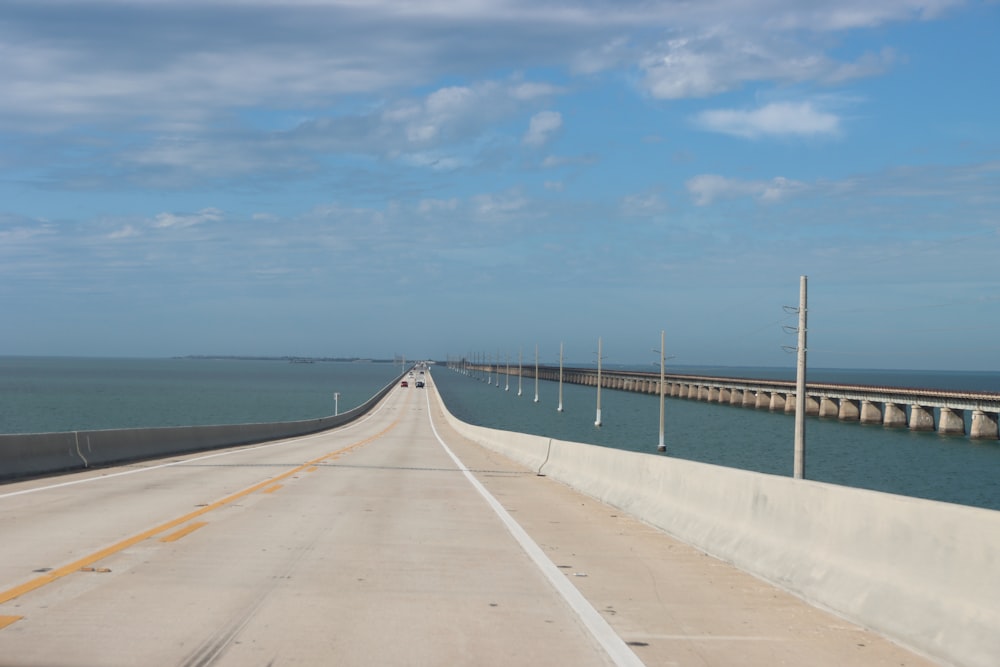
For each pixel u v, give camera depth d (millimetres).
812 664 7016
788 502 10422
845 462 69688
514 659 6961
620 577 10359
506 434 38562
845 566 8914
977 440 92250
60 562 10328
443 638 7492
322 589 9195
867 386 123000
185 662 6625
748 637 7793
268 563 10531
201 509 15391
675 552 12273
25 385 193250
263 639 7293
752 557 10797
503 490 21094
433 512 16000
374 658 6855
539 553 11867
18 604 8305
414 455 35125
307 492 18812
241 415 111438
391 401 126750
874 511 8656
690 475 13875
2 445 20312
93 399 143250
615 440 87312
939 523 7676
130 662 6602
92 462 24625
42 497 16891
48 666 6473
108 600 8508
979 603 7020
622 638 7664
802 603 9148
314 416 111562
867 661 7113
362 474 24406
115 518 14070
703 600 9219
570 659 7008
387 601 8750
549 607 8742
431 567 10586
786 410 137750
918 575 7832
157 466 25656
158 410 119312
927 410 104500
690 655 7203
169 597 8680
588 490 20438
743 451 77250
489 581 9883
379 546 11977
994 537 7008
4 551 11016
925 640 7309
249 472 23906
